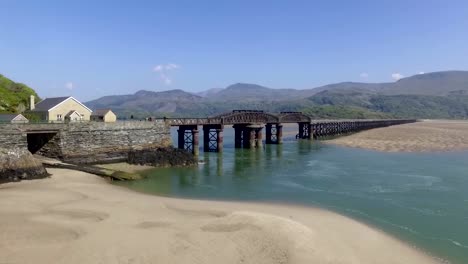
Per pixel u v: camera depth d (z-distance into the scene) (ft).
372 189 122.83
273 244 68.49
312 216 92.32
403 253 70.23
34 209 90.79
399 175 146.51
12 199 98.84
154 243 69.15
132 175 136.05
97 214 88.28
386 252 70.28
